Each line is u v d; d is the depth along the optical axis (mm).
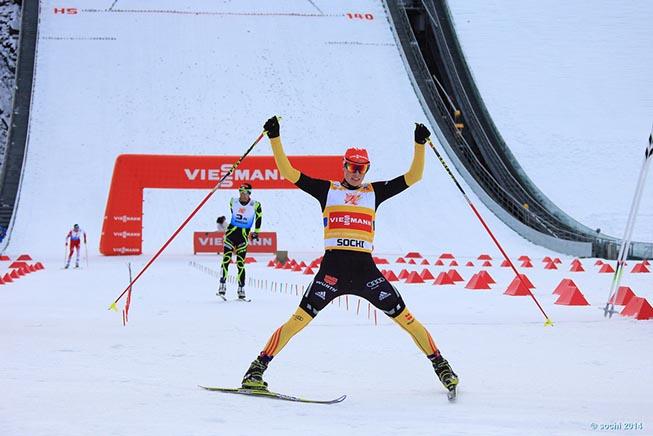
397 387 10602
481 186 55500
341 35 67938
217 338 14742
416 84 62594
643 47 68250
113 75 61344
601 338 15055
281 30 67750
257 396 9602
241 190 22172
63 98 58906
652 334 15547
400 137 57750
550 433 7848
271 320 17562
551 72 65688
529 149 58781
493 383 10906
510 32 69625
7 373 10898
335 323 17250
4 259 40656
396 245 47719
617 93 64000
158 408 8719
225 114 58406
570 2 72688
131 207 43125
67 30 65562
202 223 49531
